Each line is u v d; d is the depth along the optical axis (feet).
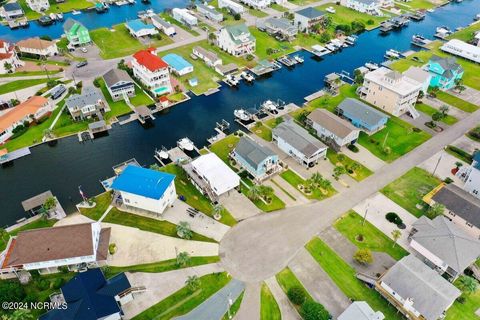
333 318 227.40
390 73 400.88
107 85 421.59
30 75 470.80
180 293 241.35
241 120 399.03
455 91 446.19
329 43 558.97
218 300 237.66
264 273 253.44
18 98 428.97
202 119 404.98
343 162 341.82
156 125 396.37
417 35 581.12
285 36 564.71
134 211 295.69
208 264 258.78
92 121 395.14
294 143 339.36
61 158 354.54
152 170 304.30
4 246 270.87
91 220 289.12
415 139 371.56
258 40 562.66
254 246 270.67
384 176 329.11
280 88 460.14
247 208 299.38
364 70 483.10
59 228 255.91
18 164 348.18
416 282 228.84
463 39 568.41
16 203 309.83
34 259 242.99
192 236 276.62
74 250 247.09
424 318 217.56
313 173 331.36
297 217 292.20
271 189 304.09
